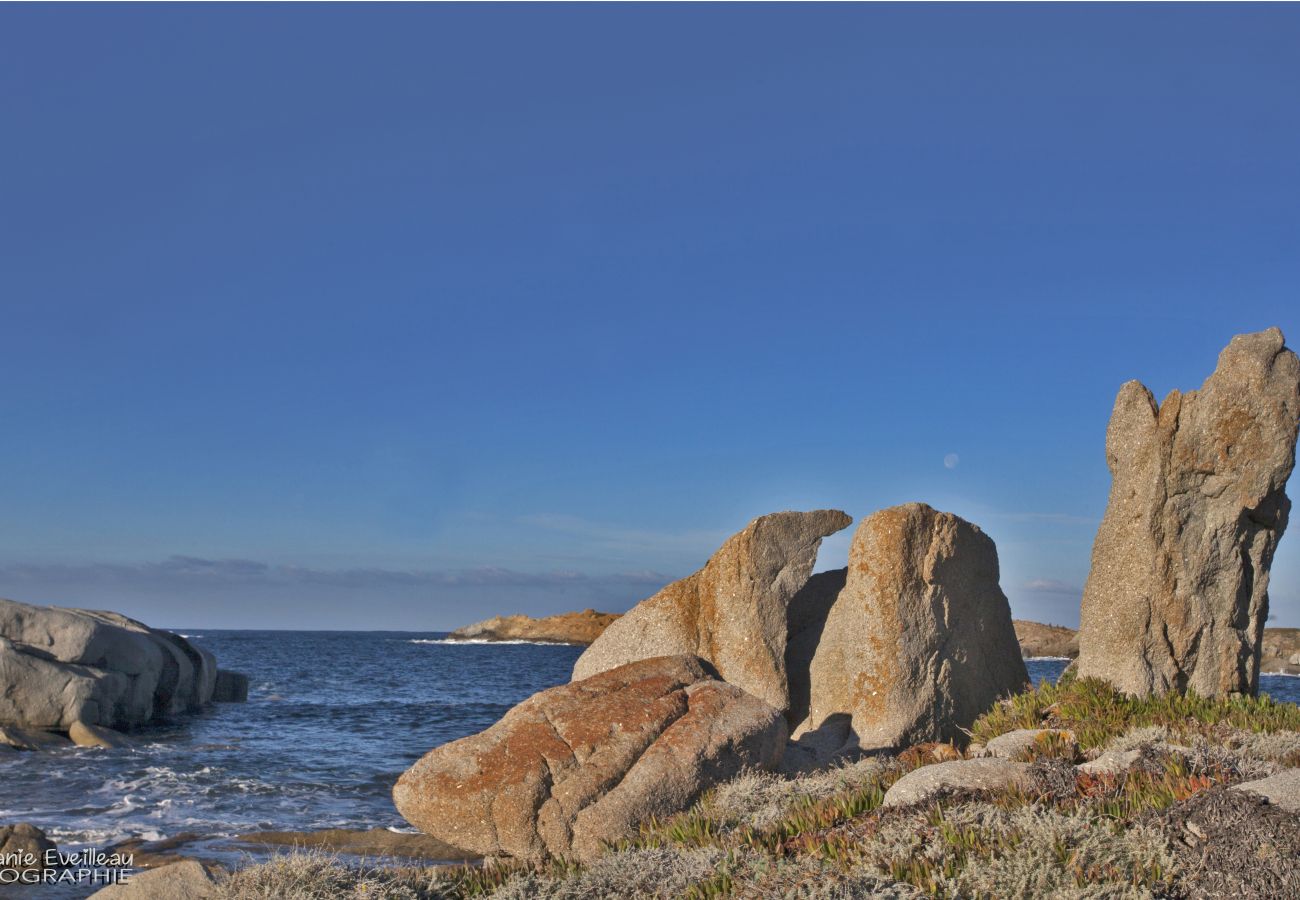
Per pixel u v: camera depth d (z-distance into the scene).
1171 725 13.52
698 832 11.40
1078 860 8.01
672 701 14.98
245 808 22.16
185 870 10.89
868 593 18.16
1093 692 15.31
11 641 32.69
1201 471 15.60
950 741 17.20
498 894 10.34
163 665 39.66
